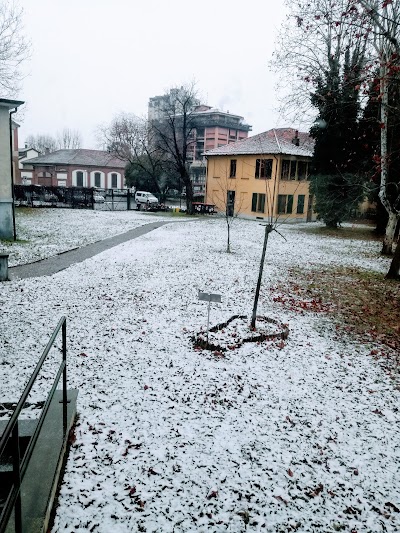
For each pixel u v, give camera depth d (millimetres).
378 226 27656
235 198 37781
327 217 29953
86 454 3926
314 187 29656
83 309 8375
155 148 46906
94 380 5430
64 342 3779
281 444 4371
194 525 3230
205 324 7832
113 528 3127
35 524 2707
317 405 5254
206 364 6172
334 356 6883
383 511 3551
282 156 33250
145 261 13906
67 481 3543
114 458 3910
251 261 15102
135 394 5152
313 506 3543
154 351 6508
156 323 7785
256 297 7613
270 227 7395
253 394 5398
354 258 17953
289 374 6074
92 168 57188
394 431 4793
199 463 3955
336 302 10367
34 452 3486
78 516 3191
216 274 12430
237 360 6398
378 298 11047
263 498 3578
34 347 6328
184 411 4855
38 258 13570
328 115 25672
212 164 40062
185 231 23734
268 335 7371
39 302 8672
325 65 17516
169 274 12062
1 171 16609
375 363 6719
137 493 3496
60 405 4383
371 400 5492
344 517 3451
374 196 26281
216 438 4379
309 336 7758
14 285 9930
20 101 16031
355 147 26406
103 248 16312
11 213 17125
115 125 59344
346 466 4109
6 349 6195
